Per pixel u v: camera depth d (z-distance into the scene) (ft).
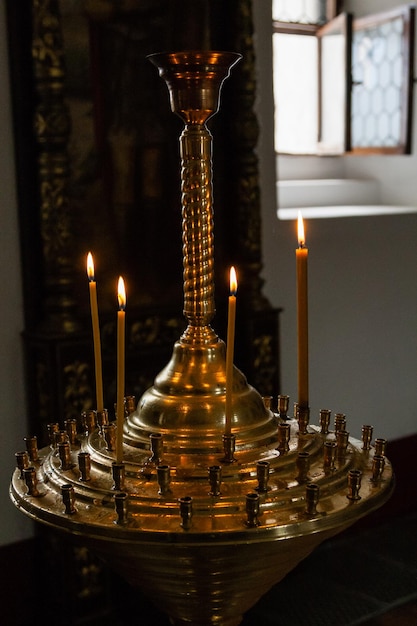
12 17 7.22
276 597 8.91
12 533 7.98
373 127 11.91
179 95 2.82
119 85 7.84
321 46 12.38
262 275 9.47
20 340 7.75
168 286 8.43
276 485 2.66
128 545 2.48
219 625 3.00
